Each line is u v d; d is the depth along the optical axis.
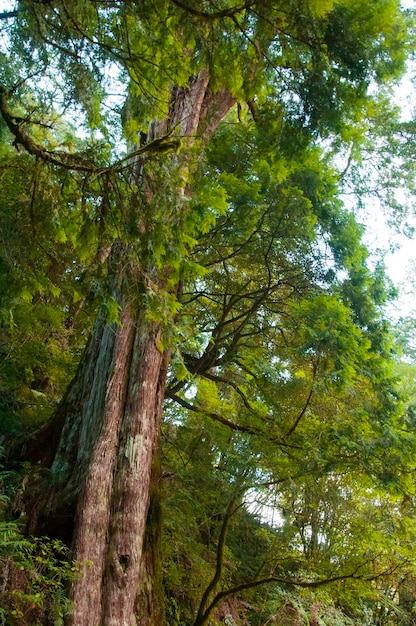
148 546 7.00
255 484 8.84
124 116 4.95
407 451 8.39
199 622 7.83
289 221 9.08
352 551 9.16
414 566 9.12
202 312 11.23
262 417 9.50
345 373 8.05
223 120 11.53
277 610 10.11
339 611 10.23
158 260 4.38
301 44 4.62
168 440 10.77
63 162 4.07
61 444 7.04
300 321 9.16
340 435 8.50
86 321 5.20
